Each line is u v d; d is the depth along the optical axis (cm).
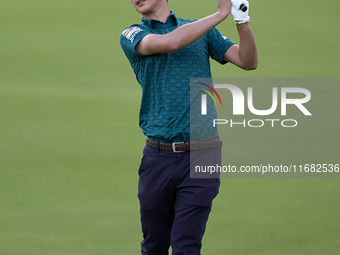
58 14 7825
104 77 5825
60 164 3566
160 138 1452
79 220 2602
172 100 1446
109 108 4872
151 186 1481
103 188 3125
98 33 7225
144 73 1483
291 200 2859
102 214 2689
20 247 2227
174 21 1509
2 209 2753
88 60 6341
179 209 1460
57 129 4319
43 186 3156
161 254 1569
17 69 6000
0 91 5294
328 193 2961
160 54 1451
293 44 6762
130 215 2680
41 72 5931
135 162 3625
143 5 1486
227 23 7144
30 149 3853
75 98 5150
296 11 7900
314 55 6419
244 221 2553
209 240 2308
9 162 3584
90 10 7981
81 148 3900
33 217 2631
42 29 7319
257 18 7631
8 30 7231
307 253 2156
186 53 1460
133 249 2219
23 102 4988
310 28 7300
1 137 4106
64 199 2928
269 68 5906
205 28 1405
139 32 1461
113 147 3928
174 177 1450
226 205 2792
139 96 5266
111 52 6619
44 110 4791
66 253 2159
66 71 5991
